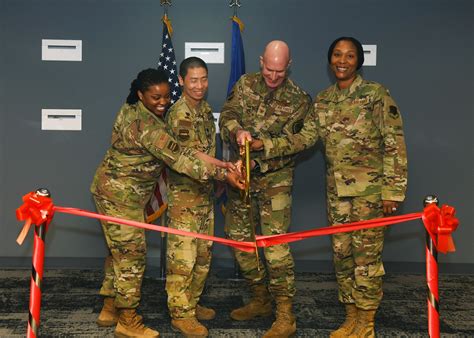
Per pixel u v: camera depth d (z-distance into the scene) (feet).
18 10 15.51
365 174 10.61
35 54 15.60
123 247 10.46
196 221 10.80
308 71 15.70
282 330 10.63
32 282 7.77
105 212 10.60
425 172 15.89
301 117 11.33
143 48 15.64
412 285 14.60
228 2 15.60
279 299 10.96
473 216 15.89
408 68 15.67
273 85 10.98
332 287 14.33
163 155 9.97
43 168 15.83
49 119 15.74
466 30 15.66
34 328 7.70
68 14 15.56
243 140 10.19
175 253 10.75
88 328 11.14
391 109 10.42
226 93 15.70
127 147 10.34
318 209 15.97
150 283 14.53
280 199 11.18
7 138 15.72
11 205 15.85
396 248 16.02
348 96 10.71
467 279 15.30
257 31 15.64
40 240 7.85
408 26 15.65
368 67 15.71
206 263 11.34
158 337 10.60
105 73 15.67
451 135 15.81
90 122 15.76
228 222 11.83
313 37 15.66
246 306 11.85
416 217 8.51
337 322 11.64
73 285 14.16
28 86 15.65
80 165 15.84
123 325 10.64
